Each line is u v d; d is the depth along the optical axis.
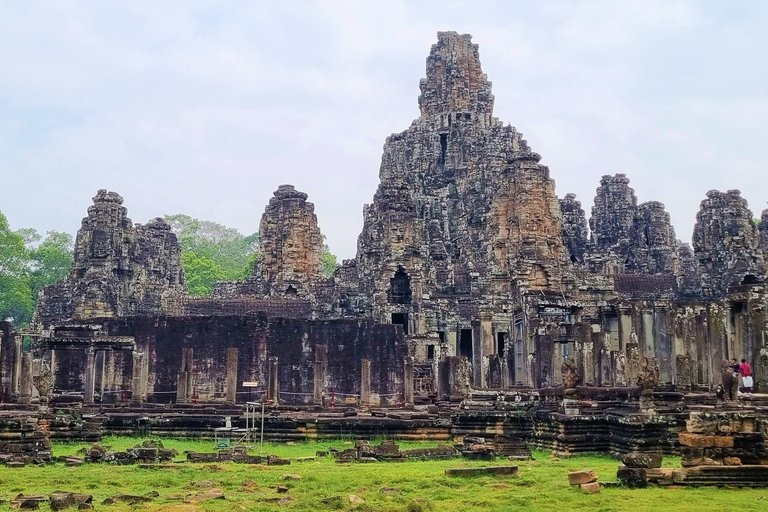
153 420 51.22
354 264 111.12
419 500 26.95
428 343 83.56
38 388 47.97
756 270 105.88
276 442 50.16
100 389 65.75
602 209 135.38
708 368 58.84
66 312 96.19
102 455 38.12
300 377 67.44
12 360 60.84
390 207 95.75
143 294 96.62
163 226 116.31
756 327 54.75
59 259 144.38
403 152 130.00
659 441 38.84
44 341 60.03
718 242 110.06
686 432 30.89
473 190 119.75
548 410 45.66
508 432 47.12
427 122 129.88
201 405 59.41
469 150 126.06
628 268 129.50
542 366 67.38
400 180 98.25
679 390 55.47
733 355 57.88
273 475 33.19
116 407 57.91
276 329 68.25
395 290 94.62
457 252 117.88
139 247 104.62
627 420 39.19
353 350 67.50
